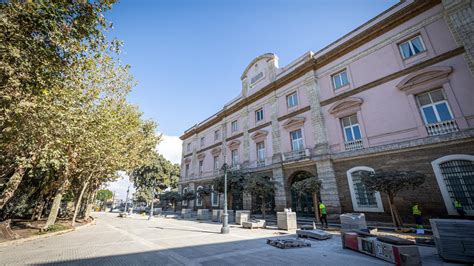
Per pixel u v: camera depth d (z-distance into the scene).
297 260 6.48
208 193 24.95
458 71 11.66
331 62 18.09
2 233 10.53
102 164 17.39
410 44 13.94
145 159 24.12
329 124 17.14
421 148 12.21
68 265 6.31
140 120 19.95
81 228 17.19
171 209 48.06
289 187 18.88
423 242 7.73
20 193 17.52
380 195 13.24
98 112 12.17
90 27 6.23
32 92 6.80
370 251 6.79
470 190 10.48
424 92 12.83
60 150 10.74
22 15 5.29
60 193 15.46
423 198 11.62
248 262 6.40
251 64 26.67
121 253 7.83
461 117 11.18
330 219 14.98
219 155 29.16
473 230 5.68
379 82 14.75
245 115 25.77
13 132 8.80
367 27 16.12
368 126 14.77
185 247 8.73
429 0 13.00
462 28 11.59
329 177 15.73
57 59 6.39
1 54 5.52
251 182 17.28
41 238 11.85
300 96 19.92
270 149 21.69
